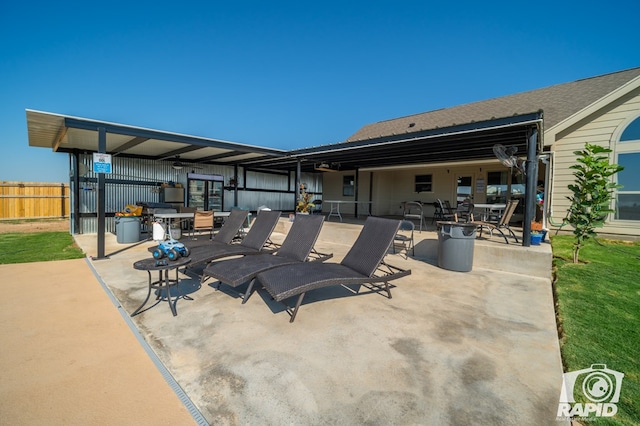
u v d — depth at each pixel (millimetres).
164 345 2717
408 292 4273
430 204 13539
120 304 3691
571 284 4566
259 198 14227
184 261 3578
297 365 2412
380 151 8625
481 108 12758
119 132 6406
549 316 3469
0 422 1802
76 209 9312
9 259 6078
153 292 4133
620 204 8281
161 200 10688
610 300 3922
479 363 2471
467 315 3475
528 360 2525
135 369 2367
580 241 5875
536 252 5168
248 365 2406
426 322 3264
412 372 2334
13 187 13695
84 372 2318
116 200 10109
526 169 5461
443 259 5578
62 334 2928
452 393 2092
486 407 1960
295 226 5117
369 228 4418
